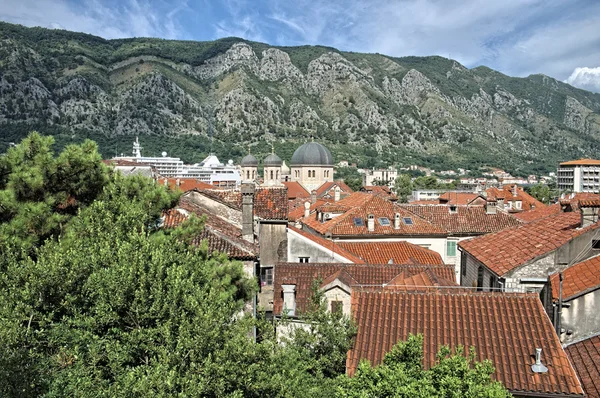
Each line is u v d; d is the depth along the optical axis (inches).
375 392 444.1
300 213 2448.3
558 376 557.6
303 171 5516.7
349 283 862.5
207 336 434.3
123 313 468.1
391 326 668.7
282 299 1015.6
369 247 1509.6
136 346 445.1
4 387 393.7
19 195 648.4
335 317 703.7
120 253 490.6
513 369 572.7
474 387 414.9
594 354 629.0
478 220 1844.2
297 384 526.3
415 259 1437.0
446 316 669.9
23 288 480.7
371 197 1871.3
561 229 906.1
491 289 879.7
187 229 689.6
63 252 520.7
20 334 428.8
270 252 1256.8
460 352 498.0
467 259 1095.6
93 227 575.2
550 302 734.5
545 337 615.8
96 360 433.4
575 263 806.5
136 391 388.8
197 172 6958.7
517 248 920.3
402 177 5940.0
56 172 676.7
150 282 468.8
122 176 740.0
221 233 930.1
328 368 682.8
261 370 465.7
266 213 1270.9
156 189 703.1
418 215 1815.9
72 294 490.3
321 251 1311.5
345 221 1711.4
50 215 626.8
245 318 565.6
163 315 457.7
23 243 558.6
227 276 663.8
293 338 759.1
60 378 419.2
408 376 466.0
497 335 627.5
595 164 7667.3
